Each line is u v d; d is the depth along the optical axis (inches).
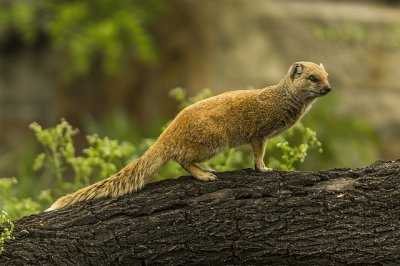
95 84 787.4
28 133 840.9
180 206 338.0
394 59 771.4
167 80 757.9
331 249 324.5
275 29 762.8
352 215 327.0
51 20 823.1
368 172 338.0
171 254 331.9
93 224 337.4
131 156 462.6
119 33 757.9
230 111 359.9
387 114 760.3
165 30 758.5
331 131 698.8
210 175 349.4
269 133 372.8
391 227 323.9
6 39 842.2
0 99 849.5
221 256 330.6
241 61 747.4
